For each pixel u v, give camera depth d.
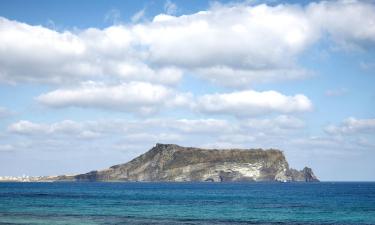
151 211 92.62
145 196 160.12
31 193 173.38
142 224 69.31
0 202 115.00
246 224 71.81
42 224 67.75
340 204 117.25
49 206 103.00
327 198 149.62
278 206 109.50
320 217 83.25
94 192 196.00
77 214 84.00
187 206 108.00
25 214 82.56
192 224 70.38
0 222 69.88
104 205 109.00
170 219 77.12
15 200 124.38
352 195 173.75
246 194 183.62
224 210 96.62
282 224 72.31
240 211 94.50
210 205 112.12
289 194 184.50
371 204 117.38
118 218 77.88
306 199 143.62
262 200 136.62
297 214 88.62
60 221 72.06
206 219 78.12
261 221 76.19
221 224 71.25
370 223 74.19
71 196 152.38
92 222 71.31
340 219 79.75
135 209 97.56
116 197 149.75
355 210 97.88
